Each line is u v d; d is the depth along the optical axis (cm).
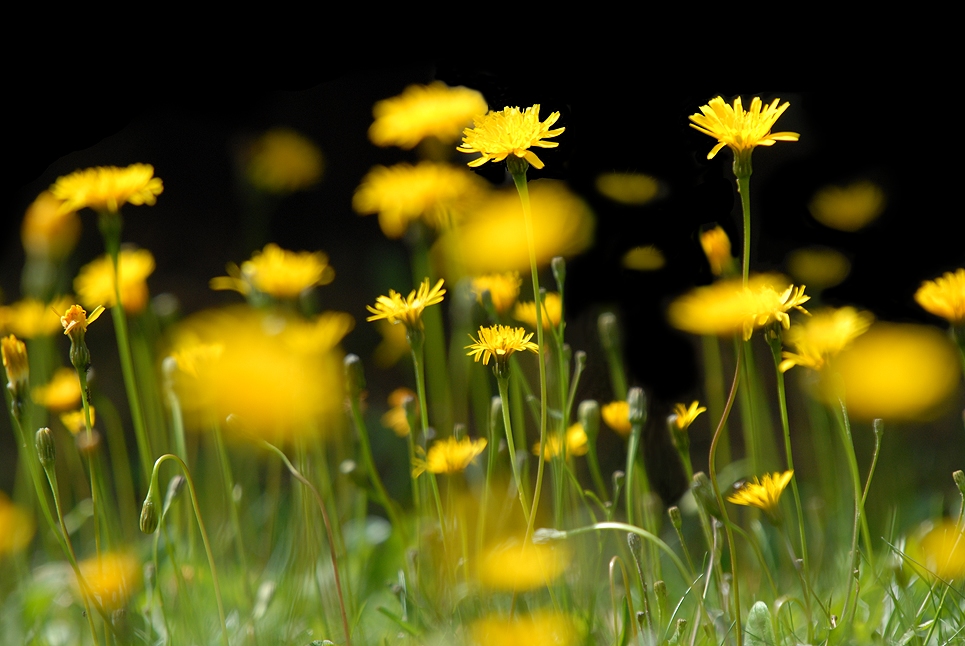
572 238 132
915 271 142
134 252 128
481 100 130
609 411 121
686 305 122
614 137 131
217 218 336
